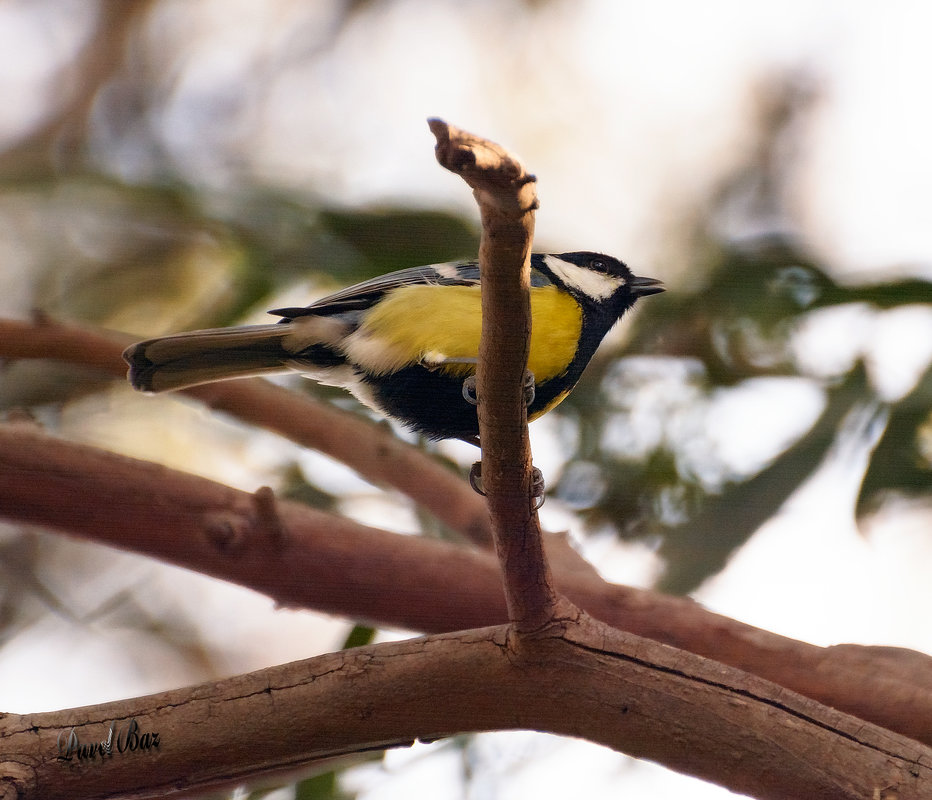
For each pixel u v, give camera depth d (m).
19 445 7.63
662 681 5.40
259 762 5.55
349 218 10.93
